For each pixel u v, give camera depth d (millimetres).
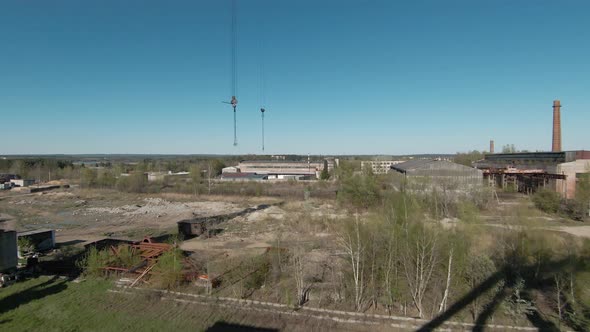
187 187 78750
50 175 114312
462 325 16766
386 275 18844
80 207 62031
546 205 45312
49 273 24859
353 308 18688
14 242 23766
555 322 16953
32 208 61312
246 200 66812
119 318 18078
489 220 27953
